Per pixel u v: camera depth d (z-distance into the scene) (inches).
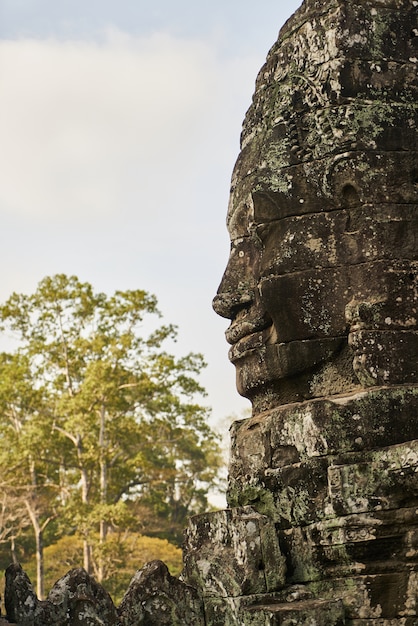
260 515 316.5
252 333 344.8
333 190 333.1
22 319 1568.7
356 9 343.6
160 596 305.1
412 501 301.9
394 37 343.6
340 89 338.0
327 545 309.1
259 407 346.3
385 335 319.9
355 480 305.3
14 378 1514.5
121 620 297.4
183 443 1686.8
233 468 344.2
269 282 332.8
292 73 350.0
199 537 323.6
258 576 307.1
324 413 317.1
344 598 302.2
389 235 326.6
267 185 339.6
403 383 318.0
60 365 1568.7
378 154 331.9
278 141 344.2
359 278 325.4
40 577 1416.1
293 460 323.9
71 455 1550.2
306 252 331.6
